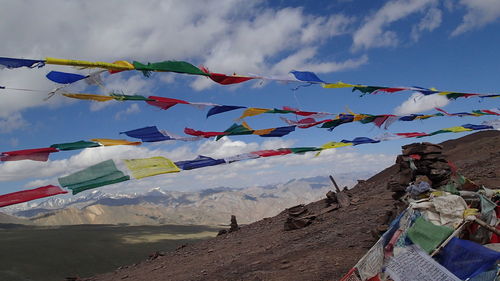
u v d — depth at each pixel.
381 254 5.98
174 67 3.85
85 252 195.38
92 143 3.61
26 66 3.17
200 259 22.28
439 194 7.41
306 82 4.82
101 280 26.17
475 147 29.77
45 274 154.00
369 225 16.98
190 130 4.22
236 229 31.53
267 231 25.75
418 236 6.04
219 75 4.13
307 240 18.28
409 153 11.43
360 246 13.88
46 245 193.25
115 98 3.77
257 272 13.91
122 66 3.59
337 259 12.98
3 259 159.25
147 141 3.90
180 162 3.81
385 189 26.05
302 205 23.56
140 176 3.40
